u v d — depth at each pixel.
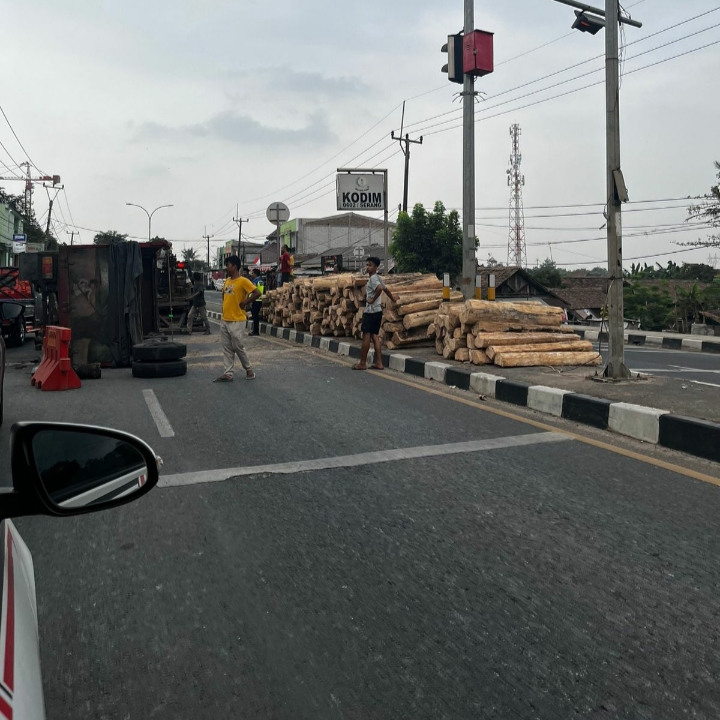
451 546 3.92
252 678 2.66
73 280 11.81
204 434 6.72
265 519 4.38
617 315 8.53
